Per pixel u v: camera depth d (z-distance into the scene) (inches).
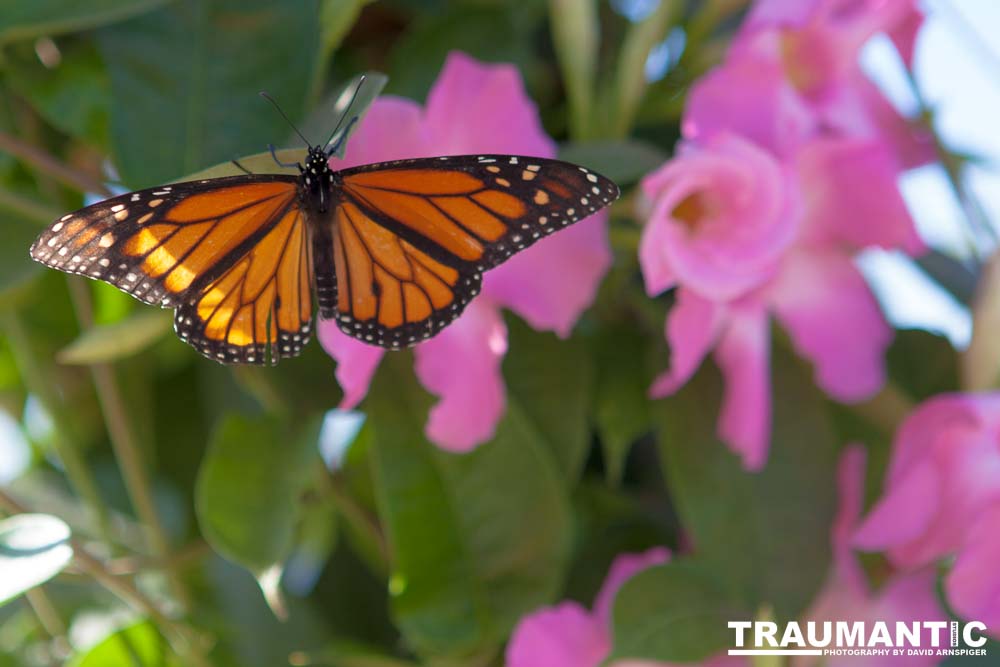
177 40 30.3
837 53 30.5
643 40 31.1
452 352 29.9
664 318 31.2
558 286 30.0
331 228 29.3
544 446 30.7
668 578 30.2
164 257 28.9
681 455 30.8
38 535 29.3
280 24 30.3
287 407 30.5
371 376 30.5
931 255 32.3
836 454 30.8
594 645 30.4
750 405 30.4
